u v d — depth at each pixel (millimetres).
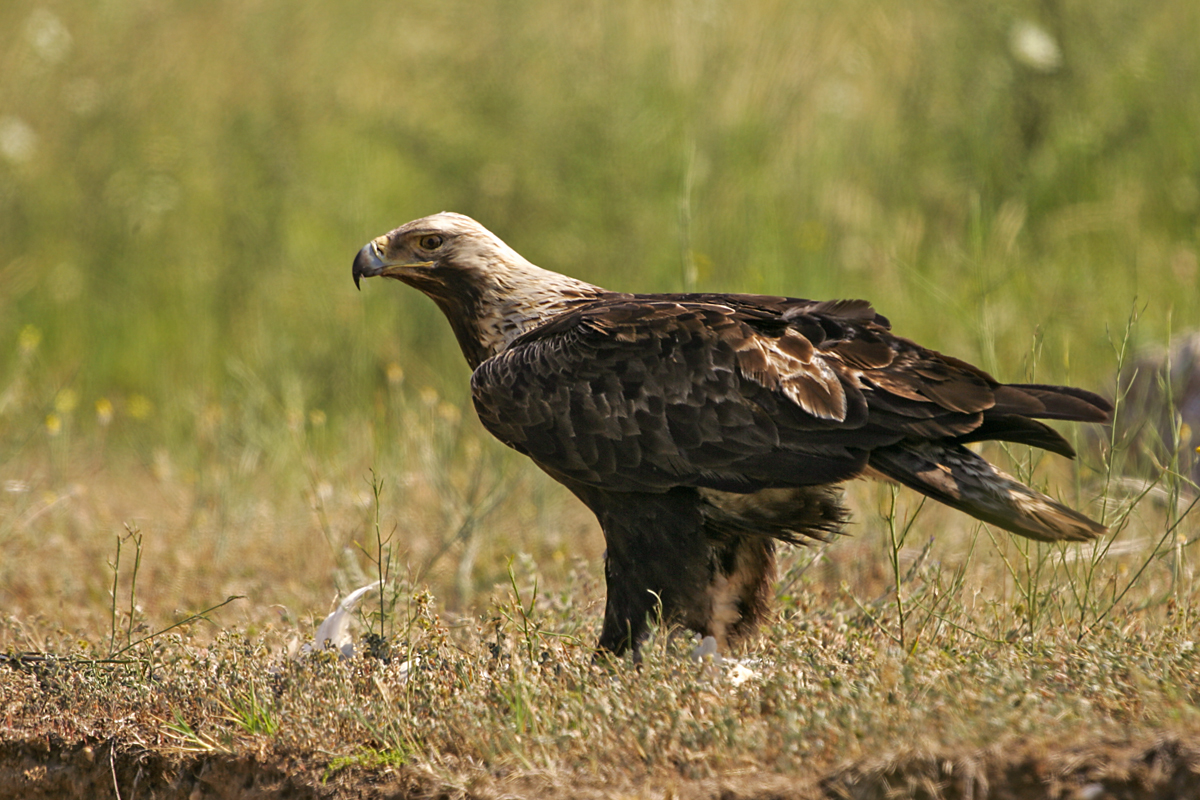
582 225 16969
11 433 14039
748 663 7535
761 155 17391
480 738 6324
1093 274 16203
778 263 15898
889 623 8250
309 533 11375
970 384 7352
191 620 8367
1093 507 9766
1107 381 12516
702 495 7738
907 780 5516
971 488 7266
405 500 12117
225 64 20172
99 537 11617
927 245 17438
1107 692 6074
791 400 7359
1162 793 5289
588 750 6105
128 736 7074
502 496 10719
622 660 7137
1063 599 8344
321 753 6562
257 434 13703
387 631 8508
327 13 20438
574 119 17312
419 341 16234
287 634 8594
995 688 6012
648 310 7809
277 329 17172
